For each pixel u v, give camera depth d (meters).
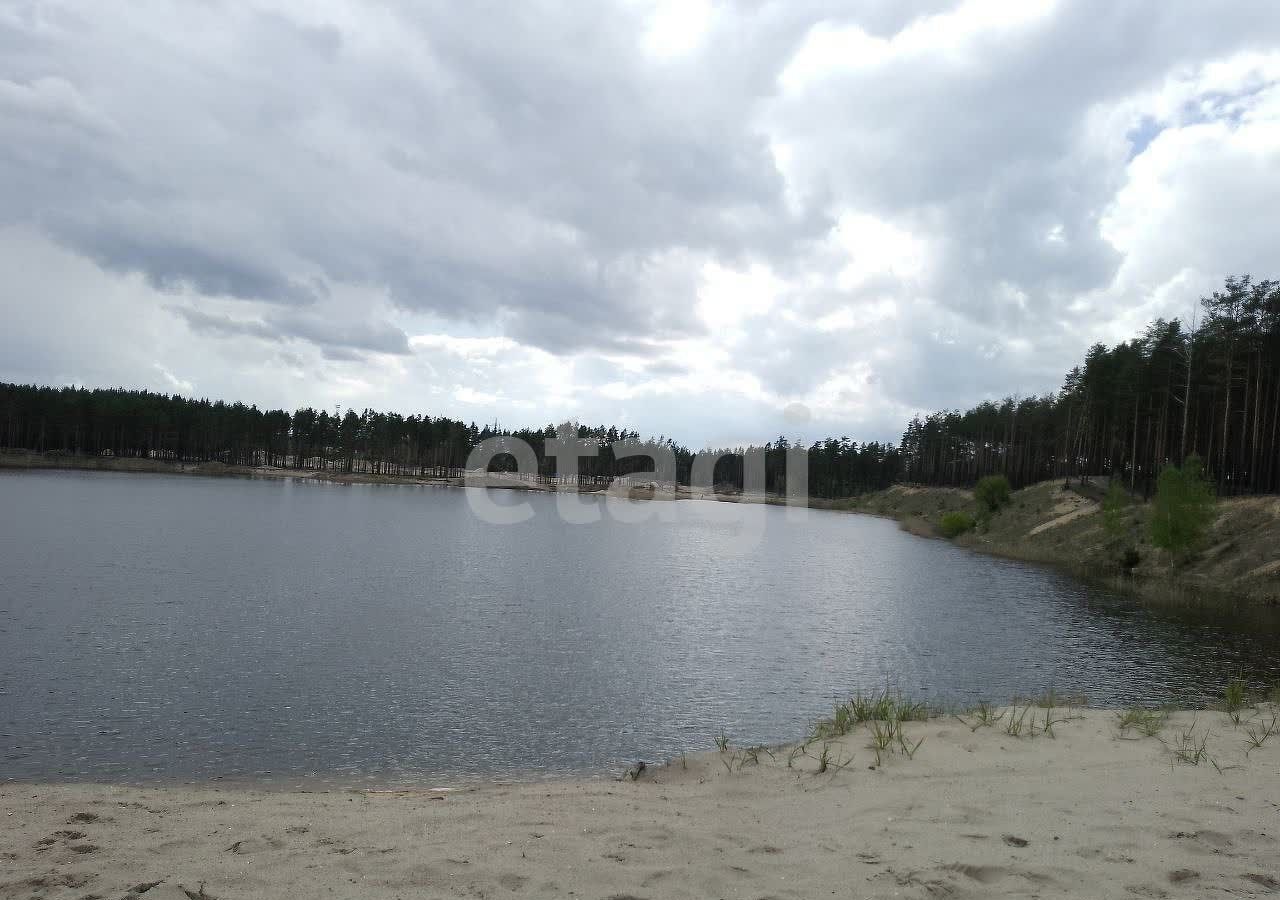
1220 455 70.38
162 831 6.68
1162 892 4.91
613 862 5.62
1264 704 11.49
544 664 20.11
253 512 74.06
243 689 16.67
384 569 39.47
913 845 5.84
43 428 143.25
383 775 11.61
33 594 27.67
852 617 30.17
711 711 15.94
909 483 165.88
